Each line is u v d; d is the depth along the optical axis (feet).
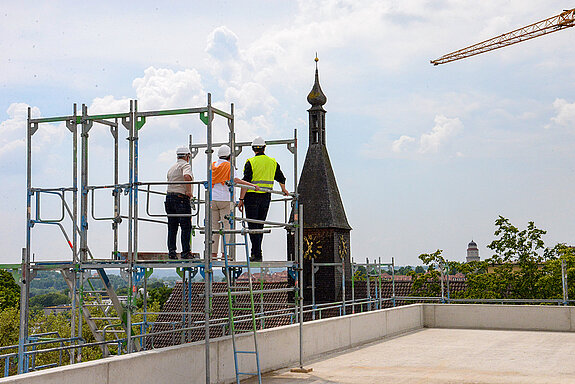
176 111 37.09
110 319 39.11
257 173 44.42
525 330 75.31
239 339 40.91
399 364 48.06
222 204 41.47
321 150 121.39
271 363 44.52
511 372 44.37
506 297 135.74
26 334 39.19
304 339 49.70
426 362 49.19
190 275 42.86
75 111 39.27
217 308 101.86
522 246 136.98
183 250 38.78
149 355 33.24
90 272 39.88
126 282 37.99
